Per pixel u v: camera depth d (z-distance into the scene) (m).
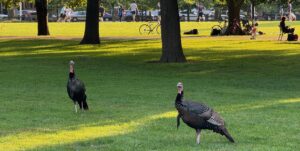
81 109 13.66
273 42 37.28
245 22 50.66
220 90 17.52
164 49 26.28
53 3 84.38
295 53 29.55
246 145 9.96
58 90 17.41
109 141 10.42
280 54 29.11
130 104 14.68
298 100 15.48
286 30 39.59
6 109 13.95
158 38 43.31
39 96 16.16
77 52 31.55
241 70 23.19
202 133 10.88
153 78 20.66
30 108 14.06
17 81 19.64
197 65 24.84
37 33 51.38
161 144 10.12
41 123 12.16
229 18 47.84
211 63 25.53
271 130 11.30
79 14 91.25
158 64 25.34
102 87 18.11
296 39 38.84
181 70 23.28
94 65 25.06
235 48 33.09
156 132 11.13
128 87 18.11
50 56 29.31
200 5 91.75
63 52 31.62
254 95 16.48
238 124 11.88
